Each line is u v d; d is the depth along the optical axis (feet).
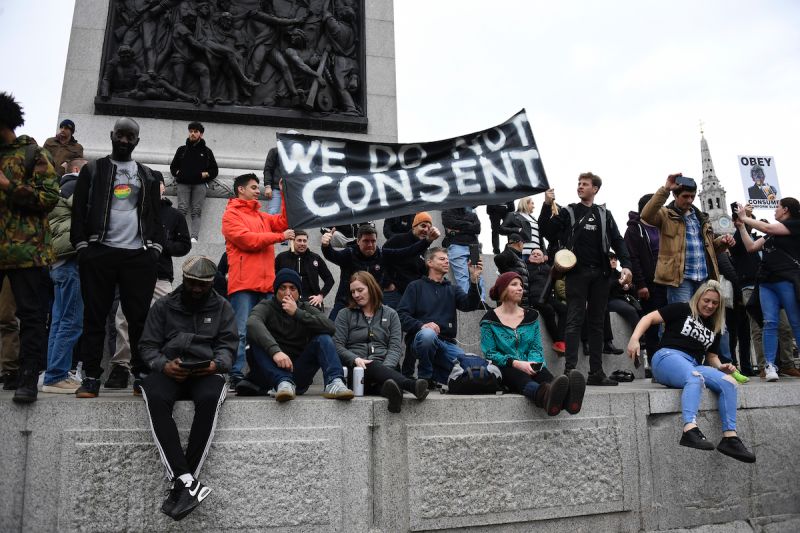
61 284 19.31
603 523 18.60
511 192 23.99
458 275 28.76
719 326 21.89
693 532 19.39
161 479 14.97
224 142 34.14
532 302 27.86
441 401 17.39
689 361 21.01
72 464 14.75
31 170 15.98
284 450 15.80
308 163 22.63
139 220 17.22
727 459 20.54
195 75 34.32
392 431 16.83
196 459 14.82
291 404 16.20
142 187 17.38
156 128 33.47
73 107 32.89
